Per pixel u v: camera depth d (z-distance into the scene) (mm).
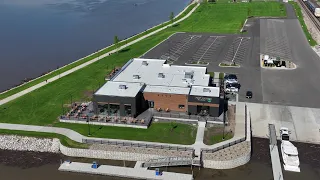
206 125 76750
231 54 124438
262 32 151250
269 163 66438
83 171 64750
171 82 87938
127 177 63531
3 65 129875
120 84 85312
